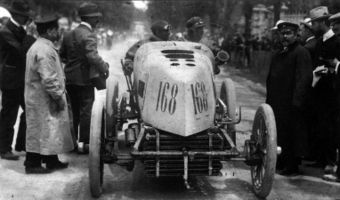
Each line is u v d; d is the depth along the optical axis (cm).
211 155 520
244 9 2778
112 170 663
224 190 586
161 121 530
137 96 601
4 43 657
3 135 684
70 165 677
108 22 4616
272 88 655
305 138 631
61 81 618
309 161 730
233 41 2964
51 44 611
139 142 525
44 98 605
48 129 607
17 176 618
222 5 2505
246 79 2020
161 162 525
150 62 575
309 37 780
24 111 682
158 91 541
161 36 754
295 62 630
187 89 527
